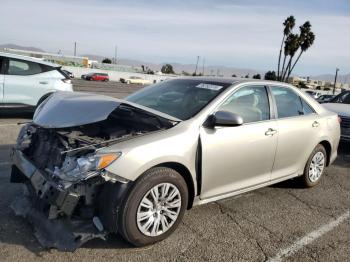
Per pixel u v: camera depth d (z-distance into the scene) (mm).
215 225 4320
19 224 3896
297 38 51500
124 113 4039
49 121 3816
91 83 44094
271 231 4316
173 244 3809
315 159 5855
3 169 5551
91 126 4082
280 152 5055
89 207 3490
